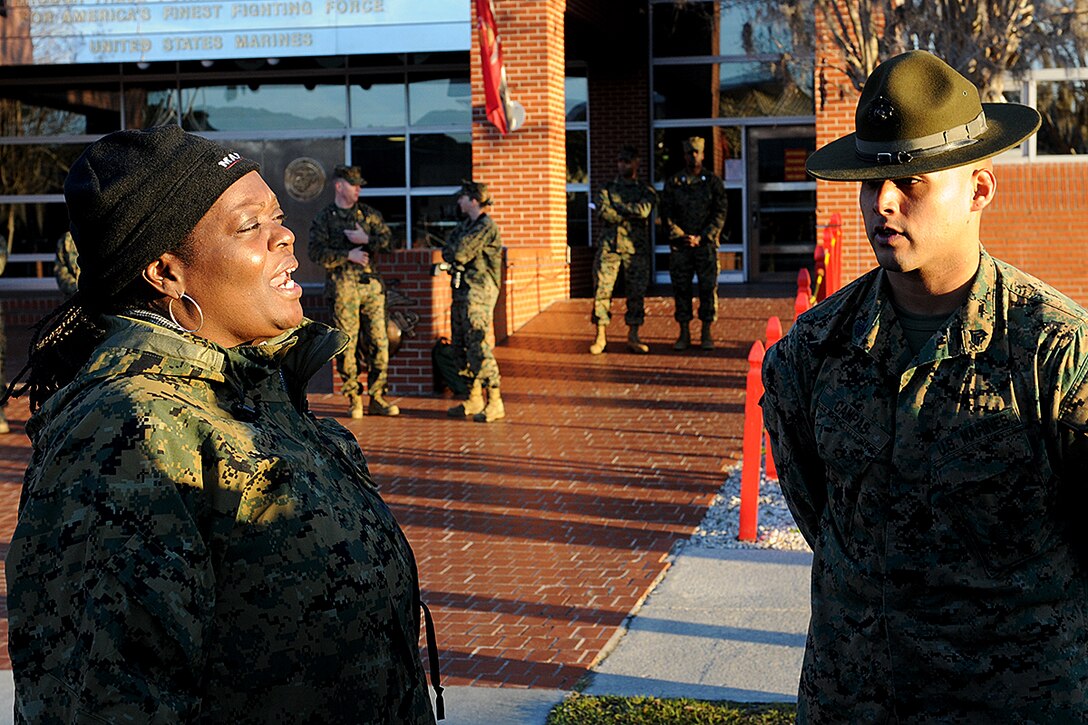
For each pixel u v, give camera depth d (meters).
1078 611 2.51
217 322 2.18
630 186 14.09
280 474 2.02
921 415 2.52
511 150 16.89
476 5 16.22
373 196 21.44
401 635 2.17
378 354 11.61
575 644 5.47
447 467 9.38
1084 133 17.56
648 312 16.97
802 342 2.71
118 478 1.86
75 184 2.08
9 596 1.88
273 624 1.97
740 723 4.45
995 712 2.49
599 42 19.38
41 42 18.53
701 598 6.03
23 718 1.86
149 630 1.82
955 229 2.52
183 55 18.41
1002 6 9.59
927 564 2.51
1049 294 2.53
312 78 21.39
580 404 11.77
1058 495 2.48
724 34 20.52
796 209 20.67
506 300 15.51
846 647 2.61
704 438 10.12
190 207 2.09
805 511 2.85
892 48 9.95
